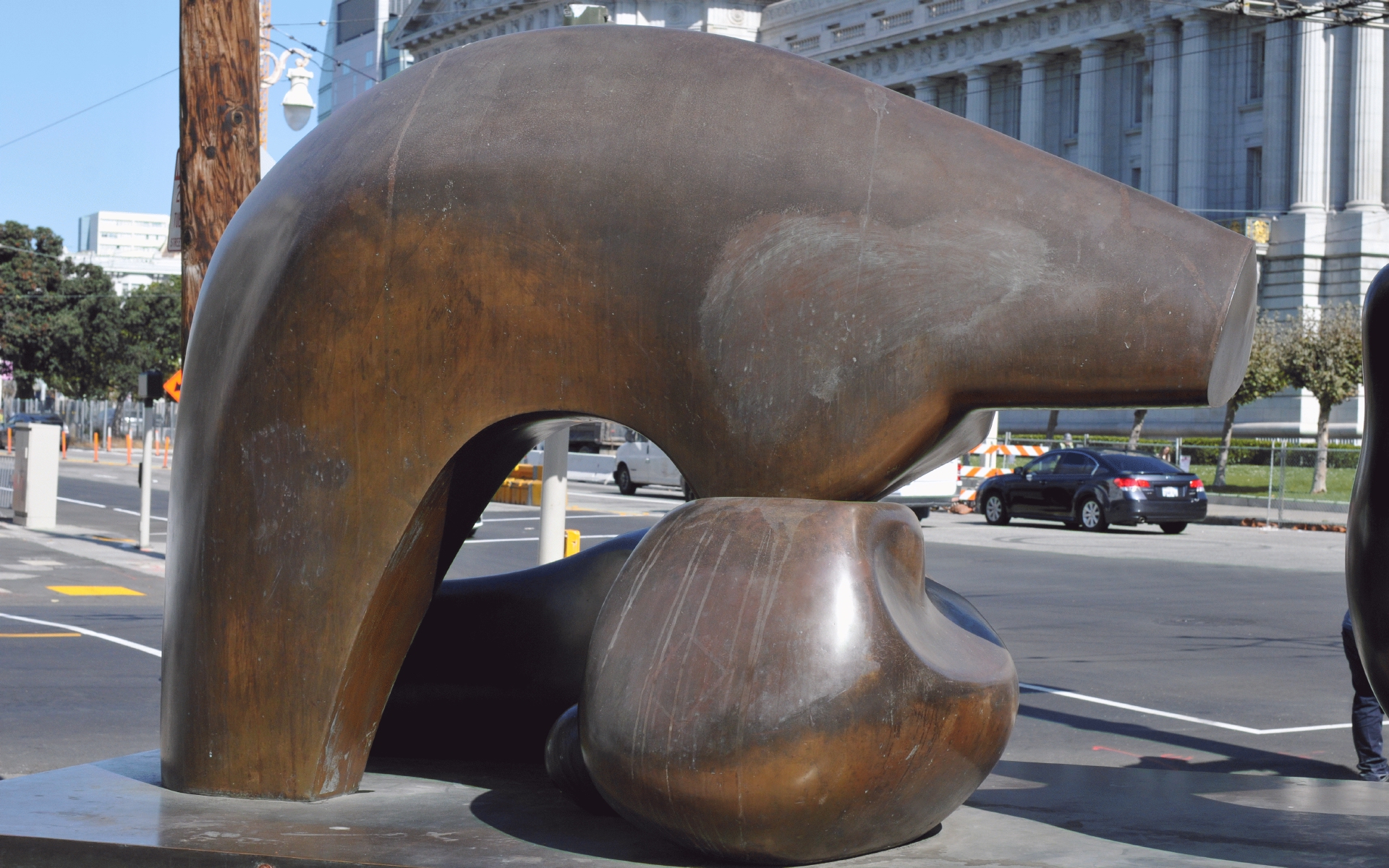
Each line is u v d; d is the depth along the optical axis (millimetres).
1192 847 2818
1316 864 2686
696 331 2826
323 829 2900
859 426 2756
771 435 2791
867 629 2557
